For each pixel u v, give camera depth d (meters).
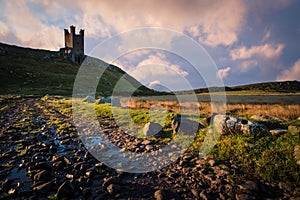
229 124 10.75
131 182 7.20
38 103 33.91
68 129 14.85
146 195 6.37
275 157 7.68
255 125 10.16
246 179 6.91
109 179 6.92
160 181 7.26
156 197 6.18
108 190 6.51
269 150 8.20
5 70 94.31
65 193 6.23
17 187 6.70
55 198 6.08
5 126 15.59
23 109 26.31
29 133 13.65
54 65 131.38
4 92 63.41
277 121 11.88
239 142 9.33
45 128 15.20
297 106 19.69
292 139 8.62
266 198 6.00
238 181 6.80
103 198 6.16
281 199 5.91
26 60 123.12
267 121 11.79
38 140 12.10
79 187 6.72
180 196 6.30
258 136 9.61
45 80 94.44
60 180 7.16
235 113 19.27
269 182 6.72
